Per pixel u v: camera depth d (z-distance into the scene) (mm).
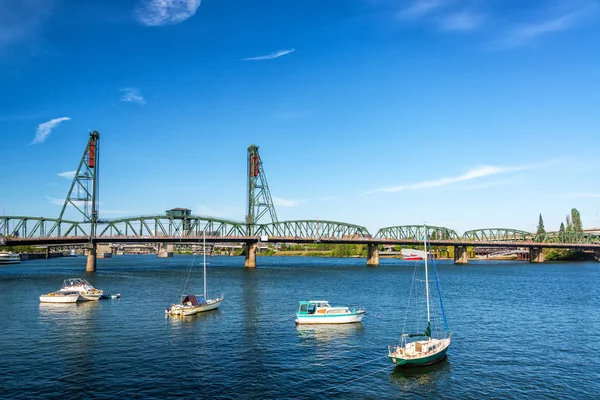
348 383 45688
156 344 59812
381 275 173750
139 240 195500
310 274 177625
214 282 141375
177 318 77812
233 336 64500
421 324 73438
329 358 53844
